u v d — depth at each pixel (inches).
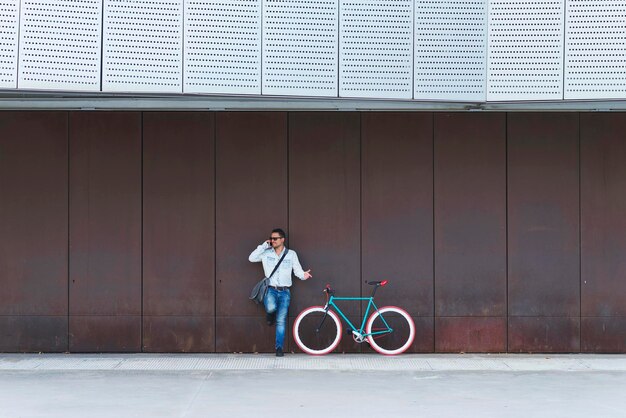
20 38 356.8
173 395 333.4
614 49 371.9
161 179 430.9
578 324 429.1
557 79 375.2
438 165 431.8
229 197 431.2
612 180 429.7
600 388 350.6
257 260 422.6
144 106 410.9
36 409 307.9
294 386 351.9
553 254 430.0
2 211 429.4
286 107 411.8
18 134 428.8
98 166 429.7
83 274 429.4
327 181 432.5
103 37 363.6
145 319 429.1
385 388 348.8
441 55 378.6
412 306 430.6
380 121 431.8
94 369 388.2
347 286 431.2
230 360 412.5
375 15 377.7
